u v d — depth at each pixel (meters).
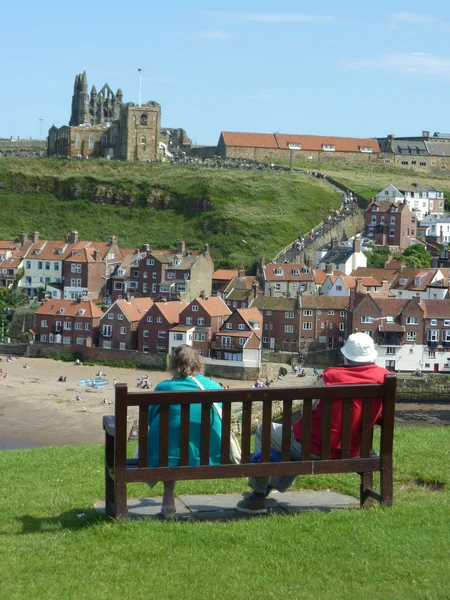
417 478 19.95
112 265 150.12
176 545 14.59
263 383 104.00
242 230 174.50
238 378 108.94
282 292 137.62
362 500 16.86
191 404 16.14
